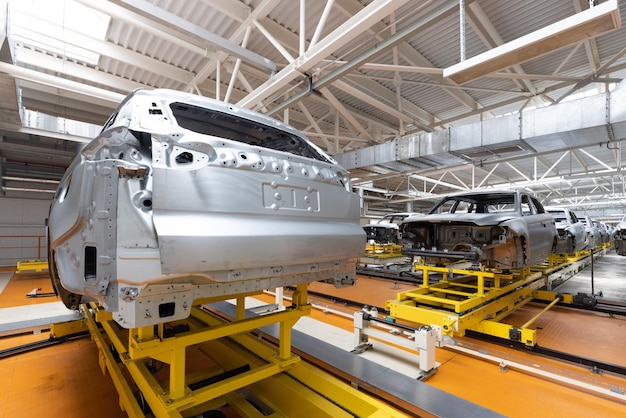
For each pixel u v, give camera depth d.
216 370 2.49
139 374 2.13
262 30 4.98
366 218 19.95
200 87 7.76
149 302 1.57
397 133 10.56
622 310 4.83
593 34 2.09
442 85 7.39
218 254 1.64
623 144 9.64
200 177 1.69
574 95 8.23
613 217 25.77
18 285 8.00
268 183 1.95
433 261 5.30
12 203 13.09
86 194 1.69
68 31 5.76
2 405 2.44
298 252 1.98
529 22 5.37
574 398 2.58
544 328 4.41
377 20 3.27
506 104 8.12
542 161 12.59
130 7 3.53
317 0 4.95
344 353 3.02
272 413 2.26
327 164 2.45
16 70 5.19
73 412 2.36
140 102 1.82
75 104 9.04
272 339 3.42
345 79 6.81
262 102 6.00
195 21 5.57
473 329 3.86
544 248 5.17
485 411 2.13
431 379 2.89
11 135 8.99
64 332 3.76
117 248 1.51
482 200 6.05
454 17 5.22
